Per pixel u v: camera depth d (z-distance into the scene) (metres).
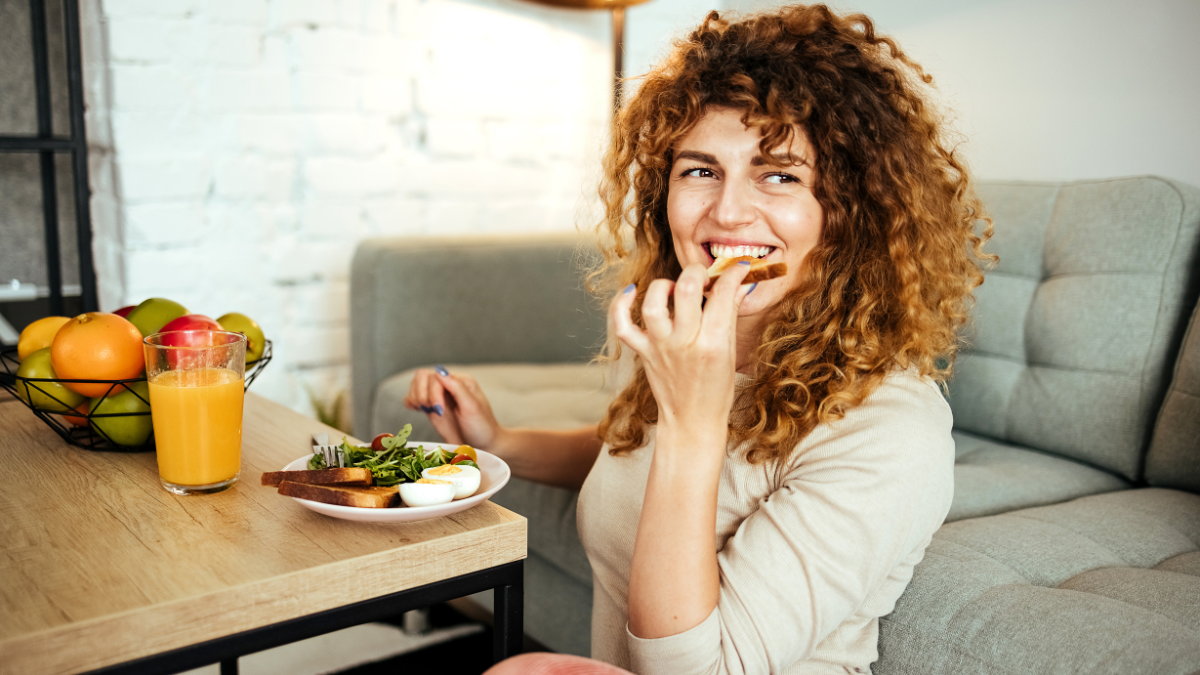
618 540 0.93
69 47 1.75
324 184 2.13
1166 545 1.04
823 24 0.87
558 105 2.42
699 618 0.70
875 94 0.84
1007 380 1.47
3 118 2.13
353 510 0.66
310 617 0.61
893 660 0.89
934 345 0.85
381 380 1.92
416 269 1.93
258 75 2.01
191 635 0.56
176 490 0.75
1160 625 0.81
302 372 2.18
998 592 0.89
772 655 0.72
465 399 1.10
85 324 0.82
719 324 0.68
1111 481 1.32
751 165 0.84
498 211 2.38
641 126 0.99
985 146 1.89
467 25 2.24
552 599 1.42
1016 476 1.28
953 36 1.94
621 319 0.70
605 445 0.99
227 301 2.05
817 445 0.79
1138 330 1.31
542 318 2.10
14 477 0.79
